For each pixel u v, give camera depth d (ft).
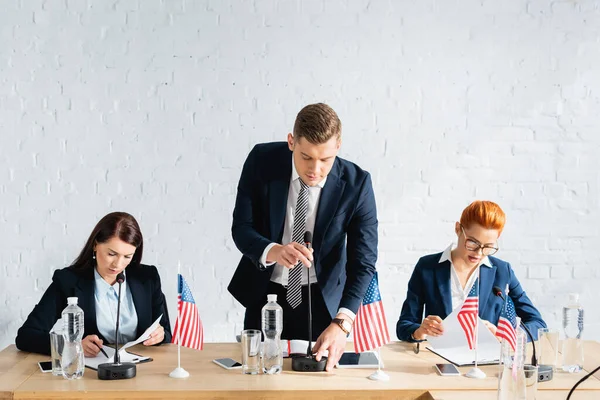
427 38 11.71
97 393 6.70
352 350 8.29
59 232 11.60
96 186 11.59
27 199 11.56
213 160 11.66
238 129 11.64
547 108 11.85
